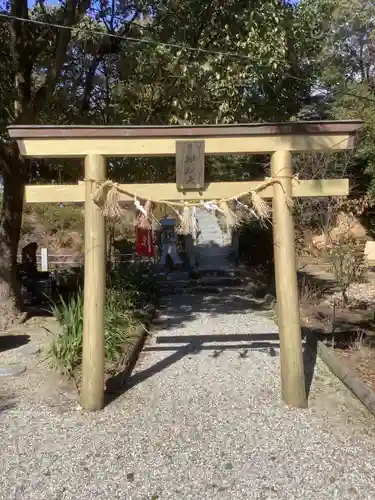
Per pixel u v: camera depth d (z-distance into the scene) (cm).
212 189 492
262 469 368
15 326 810
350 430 432
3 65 843
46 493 339
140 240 656
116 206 471
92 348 481
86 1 780
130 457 388
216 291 1205
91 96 974
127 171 898
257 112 836
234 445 407
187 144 473
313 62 897
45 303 1009
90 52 942
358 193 1453
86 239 481
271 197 497
